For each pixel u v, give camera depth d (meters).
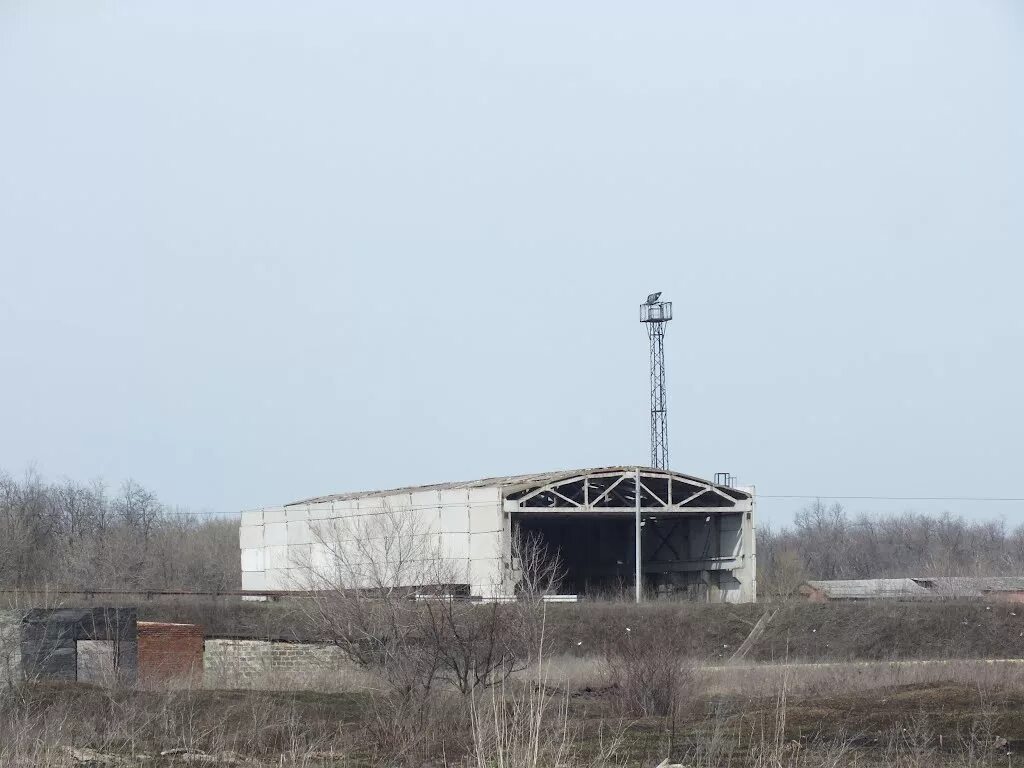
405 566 110.25
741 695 79.12
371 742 62.47
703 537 177.12
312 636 99.44
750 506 169.25
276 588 181.25
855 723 65.38
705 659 113.94
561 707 62.28
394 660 74.06
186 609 130.00
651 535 189.75
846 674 86.50
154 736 63.50
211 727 65.62
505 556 148.25
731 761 56.25
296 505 187.38
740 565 168.12
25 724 60.50
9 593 133.75
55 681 80.56
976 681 79.44
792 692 78.75
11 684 74.94
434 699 68.69
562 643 120.75
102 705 70.94
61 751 58.41
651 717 71.62
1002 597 158.00
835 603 139.62
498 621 73.56
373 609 78.06
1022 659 117.00
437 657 72.94
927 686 78.38
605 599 167.88
